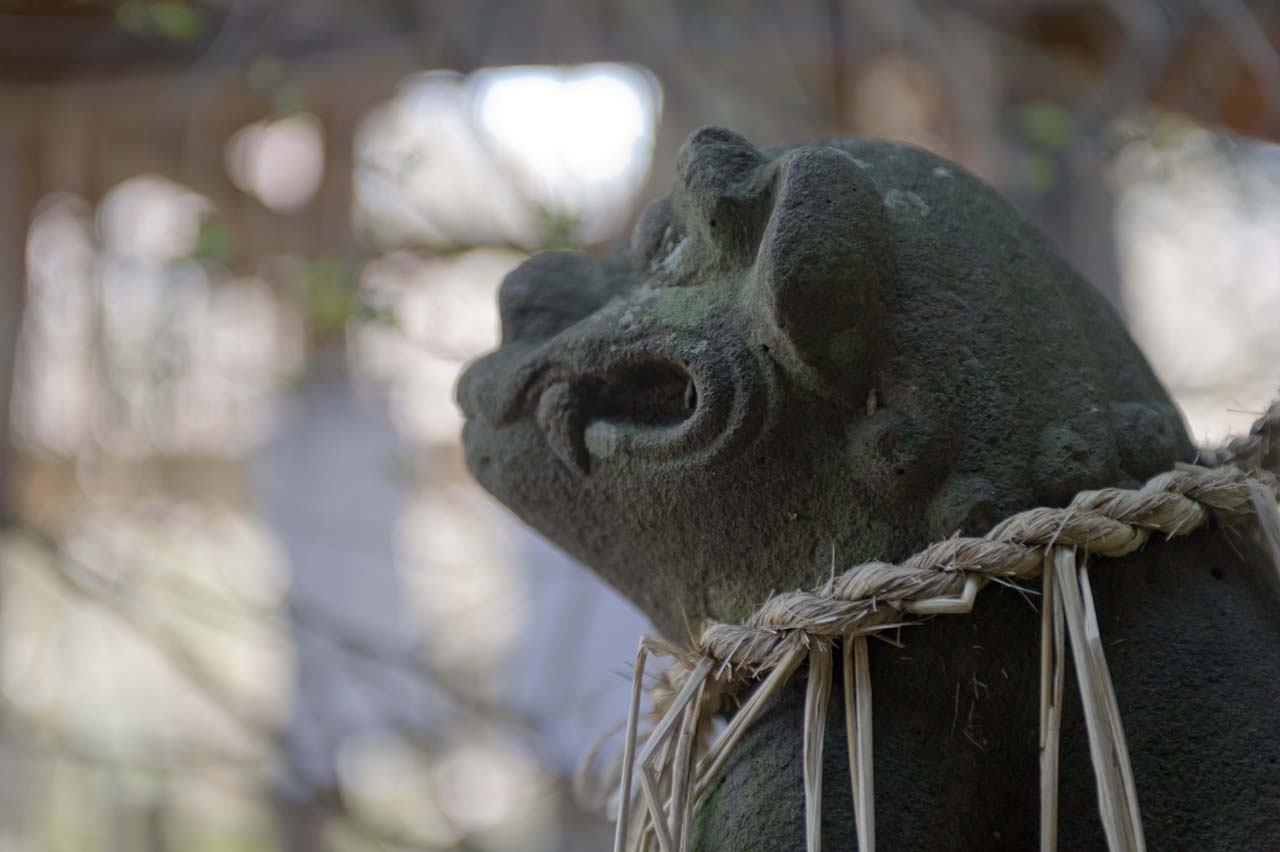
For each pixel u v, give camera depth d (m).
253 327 3.86
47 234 4.43
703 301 1.18
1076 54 3.42
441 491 4.42
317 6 3.54
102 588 3.50
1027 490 1.16
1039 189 2.95
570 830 3.93
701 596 1.21
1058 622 1.14
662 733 1.16
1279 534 1.18
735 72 3.28
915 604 1.14
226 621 3.97
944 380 1.16
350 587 4.34
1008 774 1.16
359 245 3.26
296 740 3.62
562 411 1.21
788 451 1.17
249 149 3.93
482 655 3.76
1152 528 1.16
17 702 4.30
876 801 1.14
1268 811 1.13
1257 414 1.25
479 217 2.98
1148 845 1.14
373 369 3.90
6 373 4.25
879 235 1.16
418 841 3.09
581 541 1.25
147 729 4.39
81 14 3.90
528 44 3.24
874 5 3.32
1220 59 3.04
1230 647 1.16
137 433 3.91
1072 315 1.22
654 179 3.22
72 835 5.57
